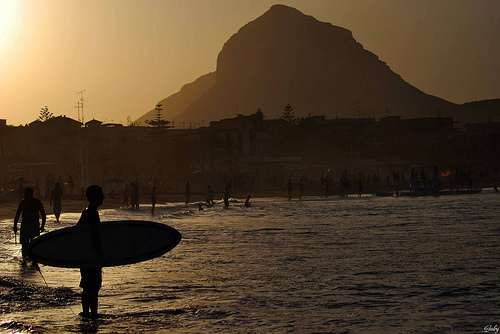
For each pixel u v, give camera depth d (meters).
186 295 11.37
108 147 133.38
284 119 155.50
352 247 19.91
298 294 11.50
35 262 9.02
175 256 17.59
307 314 9.62
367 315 9.59
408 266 15.22
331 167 120.25
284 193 77.25
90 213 9.23
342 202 55.34
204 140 120.88
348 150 133.75
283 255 17.75
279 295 11.41
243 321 9.09
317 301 10.80
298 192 78.94
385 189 82.62
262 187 90.19
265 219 34.69
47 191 52.69
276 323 8.96
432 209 42.47
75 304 10.17
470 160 126.50
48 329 8.28
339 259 16.80
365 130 144.12
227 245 20.81
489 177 105.00
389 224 30.02
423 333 8.35
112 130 135.00
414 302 10.70
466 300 10.86
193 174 116.44
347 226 29.06
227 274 14.05
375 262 16.06
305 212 41.38
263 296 11.30
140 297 11.12
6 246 18.16
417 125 155.38
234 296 11.27
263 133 136.62
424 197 63.16
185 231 26.69
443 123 156.50
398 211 41.03
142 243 9.30
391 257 17.11
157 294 11.44
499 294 11.41
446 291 11.73
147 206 48.91
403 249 19.12
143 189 75.31
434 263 15.71
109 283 12.75
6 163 108.50
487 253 17.86
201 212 41.78
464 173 89.50
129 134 136.62
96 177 107.81
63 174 106.12
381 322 9.06
